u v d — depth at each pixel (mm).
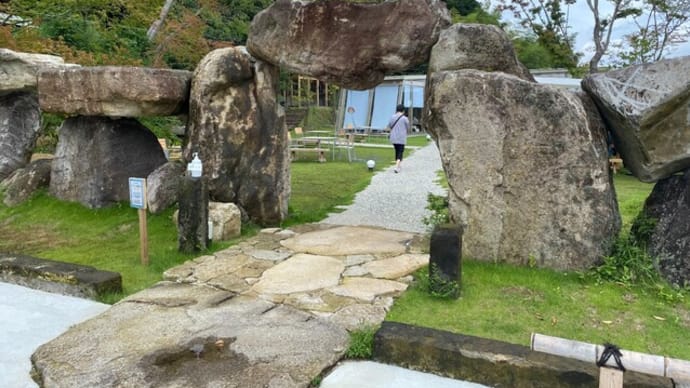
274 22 5648
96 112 5977
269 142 6035
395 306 3592
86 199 6387
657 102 3701
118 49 13242
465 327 3256
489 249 4383
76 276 3934
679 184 4023
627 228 4777
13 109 8047
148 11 16078
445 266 3697
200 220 4867
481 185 4352
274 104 6098
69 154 6594
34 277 4098
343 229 5867
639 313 3451
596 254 4090
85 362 2871
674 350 2973
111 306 3674
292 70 5684
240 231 5594
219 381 2680
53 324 3412
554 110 4109
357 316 3414
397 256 4758
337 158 13898
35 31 11273
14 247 5227
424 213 6977
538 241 4238
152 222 5844
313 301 3686
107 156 6328
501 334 3164
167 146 11703
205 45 16500
